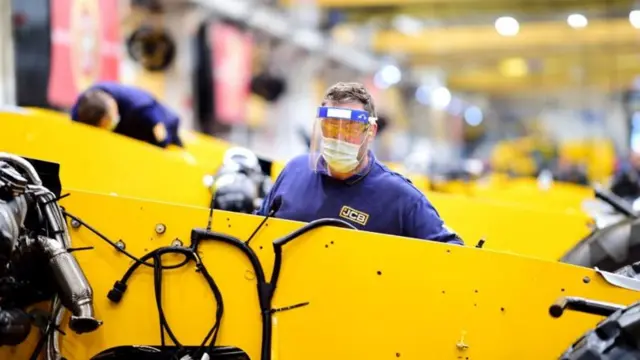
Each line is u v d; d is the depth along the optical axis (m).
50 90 14.37
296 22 29.14
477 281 5.55
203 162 11.09
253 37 25.94
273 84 26.48
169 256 5.58
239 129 25.98
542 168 35.97
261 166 10.47
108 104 9.61
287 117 29.77
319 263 5.55
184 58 20.81
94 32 15.73
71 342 5.55
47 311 5.45
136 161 8.92
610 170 40.50
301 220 6.29
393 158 40.19
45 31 14.30
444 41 39.22
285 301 5.55
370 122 6.04
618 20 37.00
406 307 5.54
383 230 6.23
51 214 5.32
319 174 6.33
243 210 7.88
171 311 5.58
